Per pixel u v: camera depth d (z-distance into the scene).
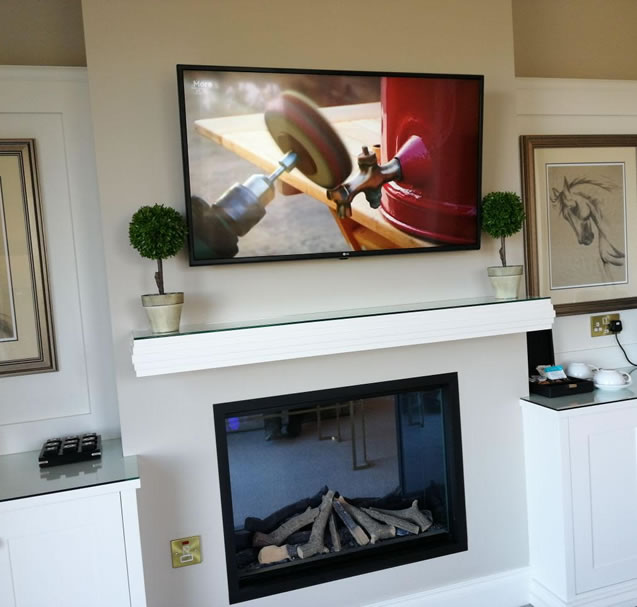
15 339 2.29
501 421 2.59
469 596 2.54
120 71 2.11
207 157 2.11
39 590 1.91
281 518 2.40
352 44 2.36
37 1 2.26
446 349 2.50
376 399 2.48
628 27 3.03
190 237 2.12
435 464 2.56
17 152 2.24
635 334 3.10
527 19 2.86
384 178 2.32
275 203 2.21
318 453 2.42
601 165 2.95
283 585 2.31
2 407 2.30
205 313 2.24
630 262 3.04
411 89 2.31
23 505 1.86
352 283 2.42
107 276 2.13
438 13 2.46
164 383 2.19
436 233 2.43
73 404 2.37
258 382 2.28
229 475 2.28
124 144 2.13
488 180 2.57
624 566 2.52
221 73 2.10
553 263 2.89
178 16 2.16
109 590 1.97
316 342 2.15
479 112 2.41
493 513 2.59
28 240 2.28
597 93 2.95
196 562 2.24
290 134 2.19
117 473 2.01
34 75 2.24
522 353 2.60
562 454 2.40
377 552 2.46
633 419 2.50
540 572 2.59
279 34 2.27
